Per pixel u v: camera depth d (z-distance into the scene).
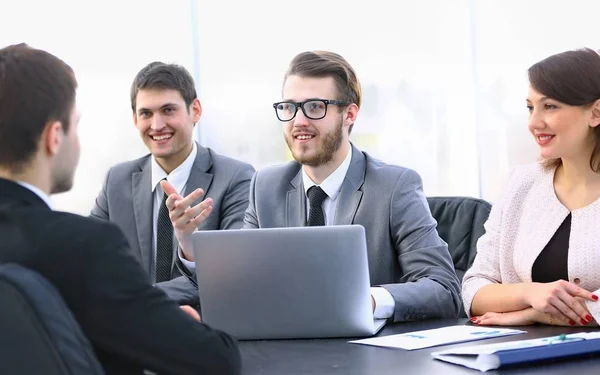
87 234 1.34
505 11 4.52
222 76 4.44
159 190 3.48
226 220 3.42
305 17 4.46
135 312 1.34
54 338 1.17
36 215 1.35
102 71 4.29
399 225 2.68
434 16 4.51
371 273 2.69
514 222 2.57
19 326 1.17
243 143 4.46
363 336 2.18
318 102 2.70
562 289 2.19
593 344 1.78
